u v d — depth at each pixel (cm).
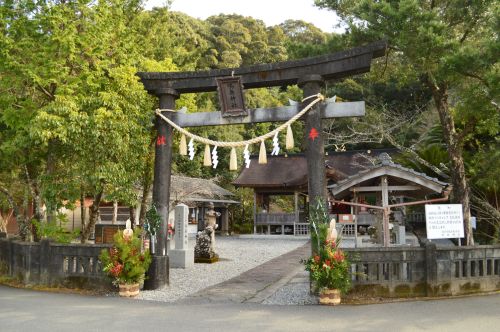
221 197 3181
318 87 920
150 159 1338
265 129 4062
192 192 2562
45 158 1174
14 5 1084
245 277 1185
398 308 746
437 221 880
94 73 1053
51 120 934
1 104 1072
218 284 1065
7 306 788
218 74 984
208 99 2253
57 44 1048
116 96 1032
